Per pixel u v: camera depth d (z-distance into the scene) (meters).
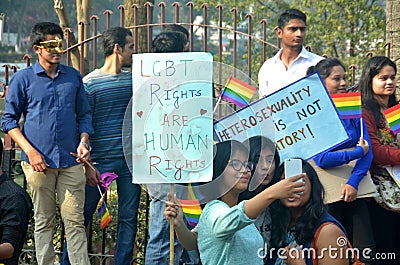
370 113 7.52
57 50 7.38
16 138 7.39
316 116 6.57
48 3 47.31
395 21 10.10
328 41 16.69
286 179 5.23
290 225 5.82
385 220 7.55
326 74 7.39
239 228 5.26
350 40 16.61
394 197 7.45
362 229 7.31
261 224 5.88
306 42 16.94
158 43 7.68
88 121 7.62
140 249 8.61
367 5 17.56
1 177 5.94
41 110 7.43
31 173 7.47
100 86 7.77
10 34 46.53
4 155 8.39
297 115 6.60
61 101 7.47
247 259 5.46
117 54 7.83
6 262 5.81
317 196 5.70
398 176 7.45
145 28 10.97
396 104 7.70
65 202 7.50
